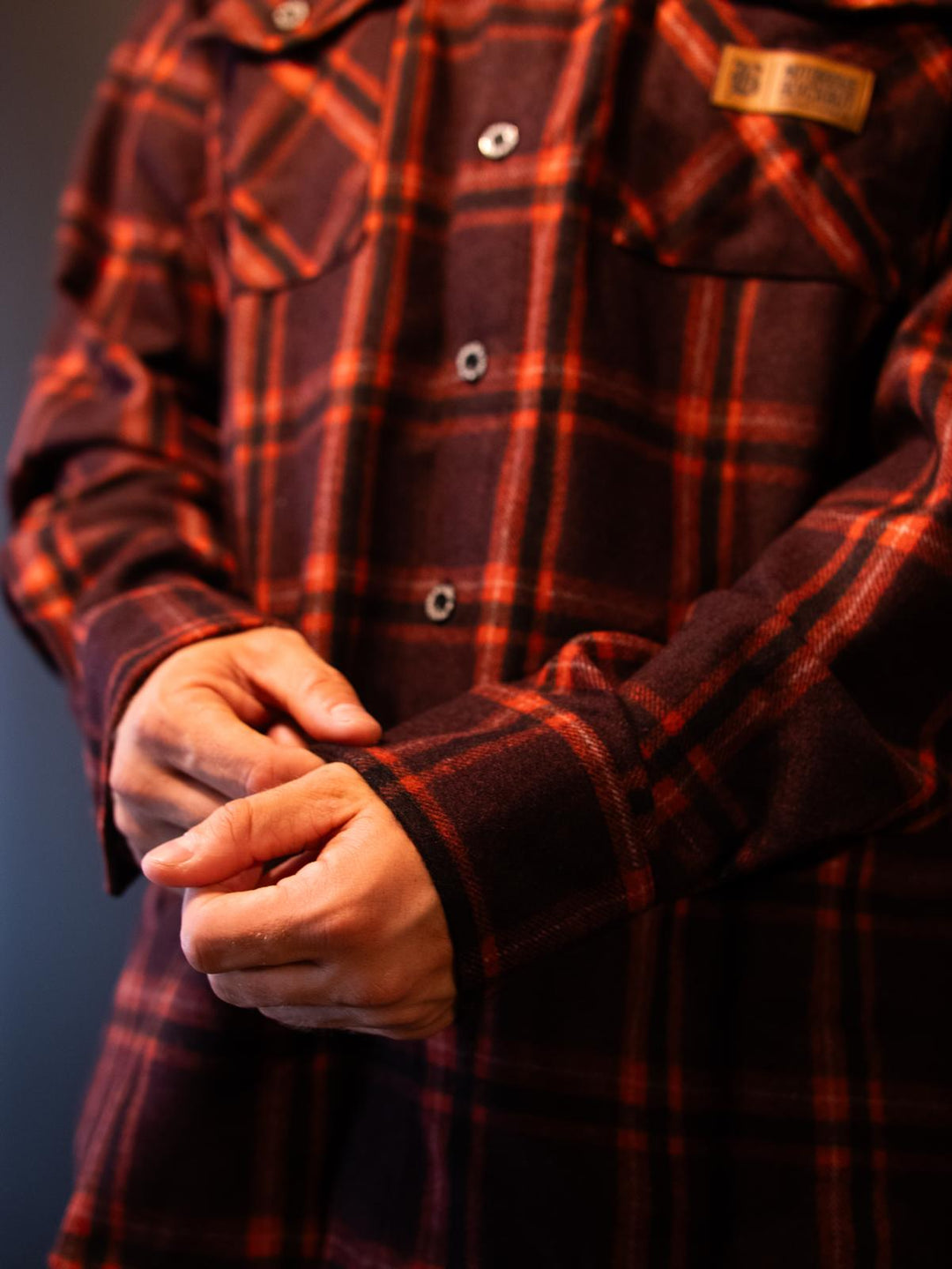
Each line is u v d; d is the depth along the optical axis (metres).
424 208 0.62
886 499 0.53
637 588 0.59
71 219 0.75
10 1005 1.02
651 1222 0.55
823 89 0.60
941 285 0.57
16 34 1.02
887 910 0.59
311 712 0.52
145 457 0.68
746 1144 0.56
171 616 0.58
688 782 0.49
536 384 0.58
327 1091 0.61
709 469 0.60
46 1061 1.01
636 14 0.61
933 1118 0.57
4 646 1.02
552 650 0.58
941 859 0.59
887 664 0.51
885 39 0.60
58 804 1.02
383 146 0.62
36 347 1.02
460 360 0.61
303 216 0.66
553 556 0.58
